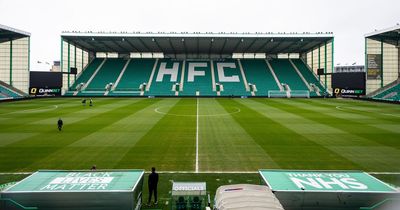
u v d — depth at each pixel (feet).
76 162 53.93
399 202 28.14
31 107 140.46
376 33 184.75
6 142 68.23
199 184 34.76
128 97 213.66
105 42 218.59
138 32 196.85
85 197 28.35
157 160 55.52
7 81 195.93
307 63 254.68
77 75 234.58
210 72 244.83
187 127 87.97
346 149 63.21
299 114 117.91
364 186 29.89
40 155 58.13
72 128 85.25
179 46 231.91
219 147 64.90
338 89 199.93
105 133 78.64
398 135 76.84
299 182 30.99
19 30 182.80
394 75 197.06
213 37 198.08
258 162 54.49
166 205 37.65
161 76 239.09
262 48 239.50
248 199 26.32
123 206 28.53
